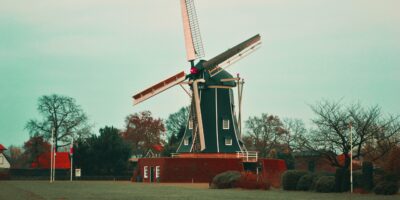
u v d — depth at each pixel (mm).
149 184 91062
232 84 99875
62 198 51406
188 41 97938
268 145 145375
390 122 71500
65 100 130000
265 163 97812
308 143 72688
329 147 70750
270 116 147250
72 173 123125
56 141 129250
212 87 98250
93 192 63250
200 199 50781
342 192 65000
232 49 98000
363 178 63562
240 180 75812
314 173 71000
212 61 97562
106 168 124625
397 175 61562
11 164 166250
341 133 69750
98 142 124938
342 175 65562
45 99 128875
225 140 97875
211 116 97938
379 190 60688
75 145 126250
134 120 168125
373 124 70750
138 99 96500
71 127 129750
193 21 98438
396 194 60188
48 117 128875
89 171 123938
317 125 72062
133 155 164875
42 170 128250
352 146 69062
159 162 99062
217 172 96562
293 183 70875
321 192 65875
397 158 61938
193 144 97812
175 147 136750
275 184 80625
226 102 99062
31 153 135375
